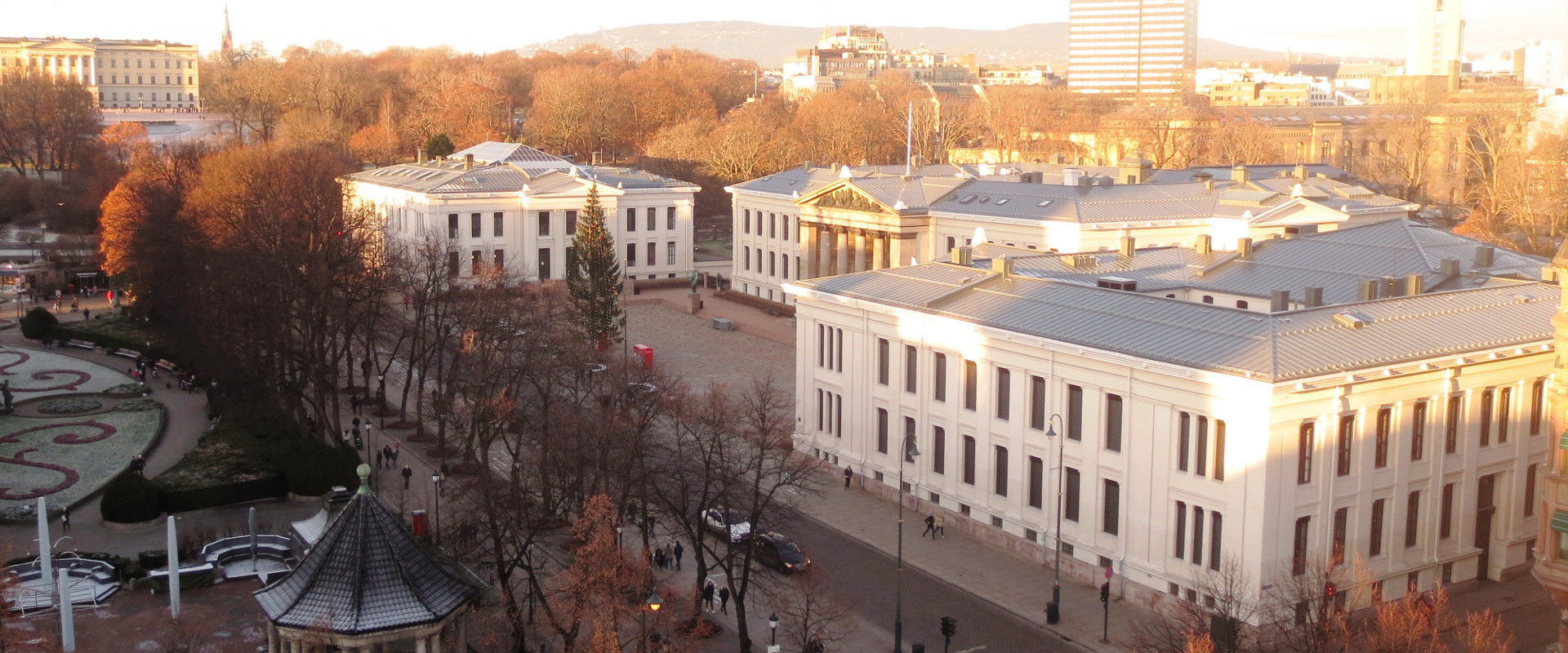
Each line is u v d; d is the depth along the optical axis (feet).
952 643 305.32
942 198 654.12
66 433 487.61
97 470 442.91
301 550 336.49
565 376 466.29
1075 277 444.55
